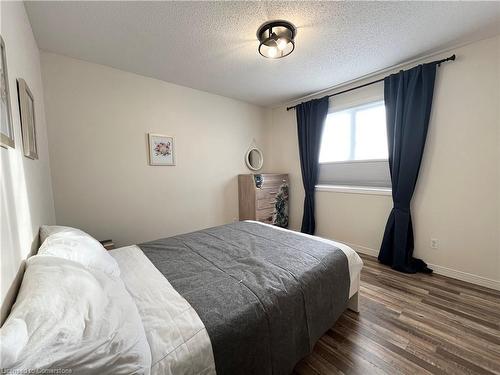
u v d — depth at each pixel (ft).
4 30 3.23
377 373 4.10
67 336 1.85
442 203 7.49
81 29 5.69
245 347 3.03
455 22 5.63
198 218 10.50
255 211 11.16
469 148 6.87
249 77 8.84
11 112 3.10
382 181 9.20
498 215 6.55
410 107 7.62
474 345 4.67
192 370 2.55
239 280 3.99
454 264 7.39
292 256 4.97
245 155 12.29
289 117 12.45
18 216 3.10
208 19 5.38
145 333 2.63
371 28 5.81
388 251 8.51
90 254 3.57
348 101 9.83
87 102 7.45
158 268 4.50
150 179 8.96
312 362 4.35
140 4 4.85
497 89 6.32
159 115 9.06
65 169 7.17
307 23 5.57
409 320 5.46
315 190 11.35
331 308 4.61
